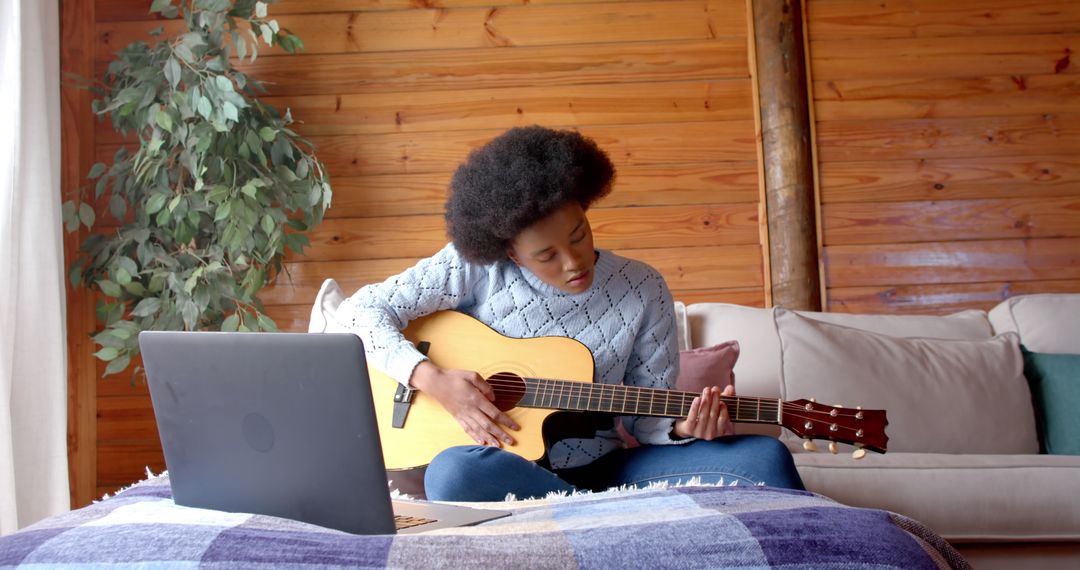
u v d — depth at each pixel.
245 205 2.56
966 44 2.98
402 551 0.85
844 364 2.25
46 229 2.37
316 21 2.95
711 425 1.53
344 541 0.88
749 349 2.41
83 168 2.82
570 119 2.96
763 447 1.48
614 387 1.62
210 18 2.62
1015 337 2.41
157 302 2.60
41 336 2.34
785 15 2.93
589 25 2.97
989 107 2.97
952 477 1.80
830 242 2.94
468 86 2.96
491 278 1.79
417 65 2.96
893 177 2.96
